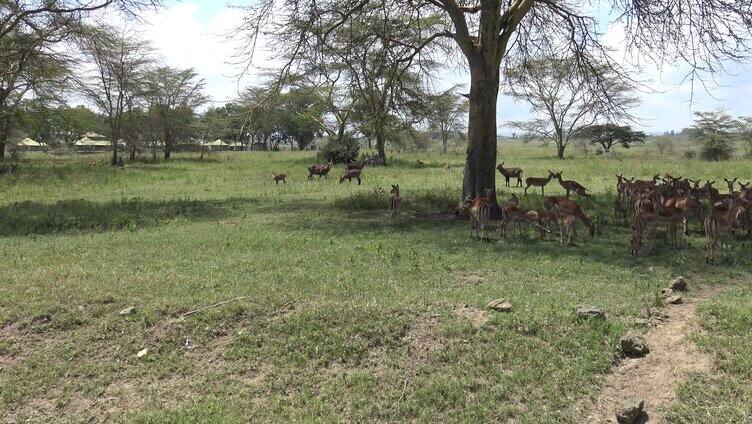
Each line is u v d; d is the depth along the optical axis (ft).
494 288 22.41
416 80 54.90
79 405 15.71
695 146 159.43
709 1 36.94
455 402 15.08
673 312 19.79
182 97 157.89
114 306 20.43
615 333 17.72
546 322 18.33
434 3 42.63
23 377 16.71
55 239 34.17
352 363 16.98
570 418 14.38
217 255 28.68
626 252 29.35
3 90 82.64
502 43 41.98
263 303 20.15
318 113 110.63
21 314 19.69
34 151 225.56
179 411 15.01
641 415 14.32
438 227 38.09
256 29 43.52
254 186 71.61
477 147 41.93
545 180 53.62
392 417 14.66
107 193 65.05
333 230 36.68
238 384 16.28
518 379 15.85
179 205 50.78
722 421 13.57
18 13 55.52
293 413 14.89
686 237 33.30
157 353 17.78
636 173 80.74
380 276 24.35
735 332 17.06
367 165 116.98
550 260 27.40
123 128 138.72
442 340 17.63
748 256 27.86
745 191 37.14
